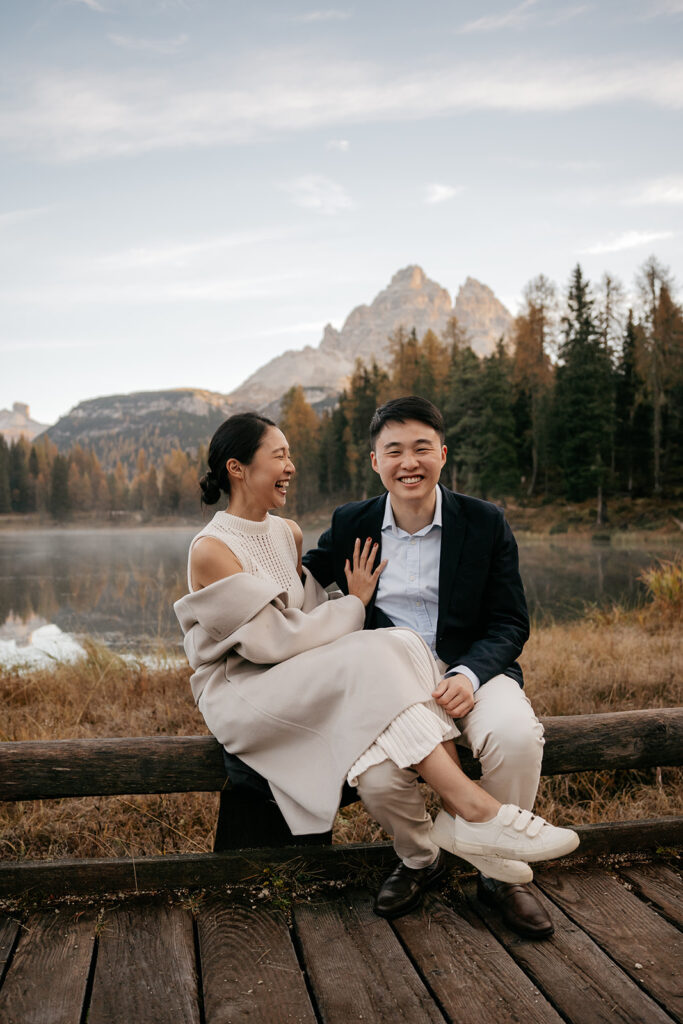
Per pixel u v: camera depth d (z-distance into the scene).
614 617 8.35
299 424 85.75
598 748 2.38
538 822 1.85
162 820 2.98
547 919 1.92
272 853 2.21
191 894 2.14
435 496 2.36
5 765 2.13
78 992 1.69
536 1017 1.60
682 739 2.42
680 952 1.84
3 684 5.12
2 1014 1.61
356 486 73.19
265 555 2.37
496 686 2.12
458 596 2.29
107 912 2.04
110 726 4.11
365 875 2.23
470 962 1.80
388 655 1.97
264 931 1.95
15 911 2.05
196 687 2.30
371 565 2.38
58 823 2.95
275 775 2.06
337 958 1.82
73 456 155.38
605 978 1.73
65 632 10.11
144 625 10.74
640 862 2.33
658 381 48.38
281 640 2.14
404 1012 1.62
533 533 44.28
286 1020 1.60
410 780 1.95
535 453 55.75
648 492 49.12
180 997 1.68
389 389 70.25
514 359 61.06
